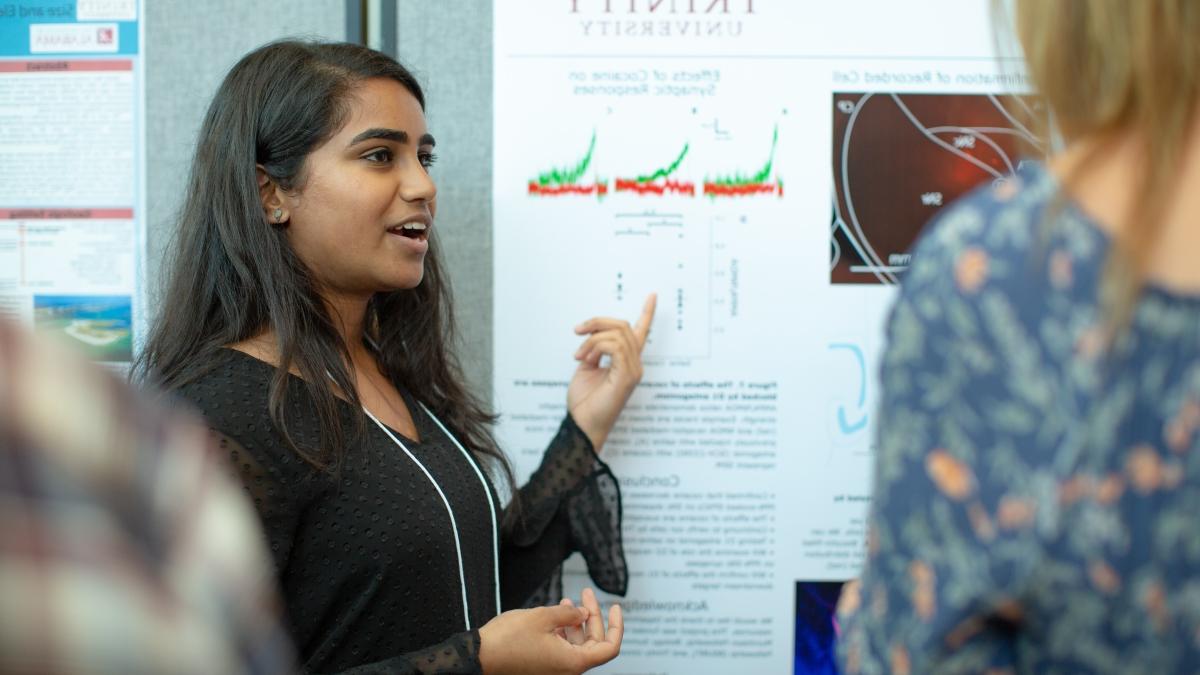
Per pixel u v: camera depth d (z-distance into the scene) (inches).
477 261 44.9
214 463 10.5
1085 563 14.1
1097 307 14.3
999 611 14.7
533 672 32.3
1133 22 14.8
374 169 33.5
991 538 14.4
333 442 30.5
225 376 30.5
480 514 35.0
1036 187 15.4
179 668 8.4
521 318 44.9
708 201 44.6
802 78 44.4
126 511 8.8
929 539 15.0
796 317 44.9
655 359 45.0
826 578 45.3
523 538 40.6
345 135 33.0
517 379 44.9
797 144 44.6
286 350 31.1
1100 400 14.1
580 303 44.8
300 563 30.3
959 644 14.9
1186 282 14.2
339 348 33.7
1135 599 14.2
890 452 15.7
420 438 35.4
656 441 45.2
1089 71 15.6
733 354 44.9
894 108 44.6
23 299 45.3
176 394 29.7
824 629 45.3
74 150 45.0
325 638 30.6
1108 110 15.1
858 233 44.8
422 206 34.6
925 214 44.8
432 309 40.0
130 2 44.7
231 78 34.5
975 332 14.8
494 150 44.5
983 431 14.6
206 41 44.8
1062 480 14.1
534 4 44.3
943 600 14.7
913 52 44.4
